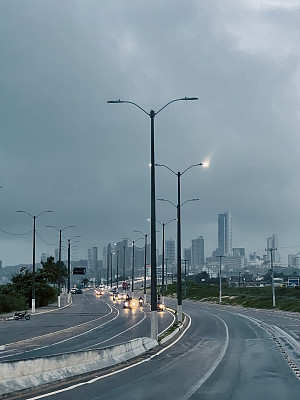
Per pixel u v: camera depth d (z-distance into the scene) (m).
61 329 45.66
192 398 15.13
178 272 49.47
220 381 18.48
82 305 95.19
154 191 31.34
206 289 158.38
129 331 42.50
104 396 15.22
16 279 90.38
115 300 117.44
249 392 16.27
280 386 17.50
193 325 49.75
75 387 16.80
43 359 17.41
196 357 25.70
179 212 49.19
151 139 31.73
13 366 15.69
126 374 19.97
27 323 53.31
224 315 68.12
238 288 163.62
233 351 28.58
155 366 22.39
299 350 29.45
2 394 14.59
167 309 82.69
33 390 16.08
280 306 86.12
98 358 21.41
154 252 31.42
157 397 15.22
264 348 30.38
